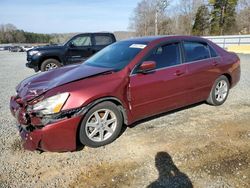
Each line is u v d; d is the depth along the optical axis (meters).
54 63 10.64
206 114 4.95
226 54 5.52
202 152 3.53
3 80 9.38
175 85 4.44
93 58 4.85
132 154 3.53
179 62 4.56
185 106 5.00
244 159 3.33
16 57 25.52
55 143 3.33
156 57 4.27
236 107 5.36
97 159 3.43
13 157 3.51
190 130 4.23
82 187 2.88
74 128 3.41
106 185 2.90
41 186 2.91
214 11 52.44
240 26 53.44
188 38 4.85
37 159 3.46
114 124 3.85
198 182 2.90
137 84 3.94
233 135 4.03
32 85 3.82
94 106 3.58
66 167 3.26
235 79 5.70
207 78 5.02
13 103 3.84
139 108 4.06
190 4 61.75
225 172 3.06
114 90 3.68
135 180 2.97
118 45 4.82
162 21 62.72
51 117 3.27
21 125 3.44
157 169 3.17
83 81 3.62
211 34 53.09
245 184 2.84
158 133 4.14
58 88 3.43
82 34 10.74
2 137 4.11
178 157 3.42
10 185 2.93
